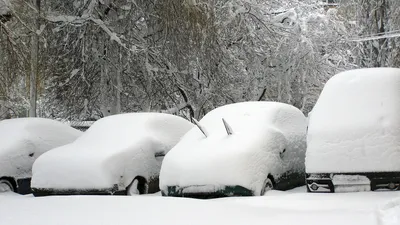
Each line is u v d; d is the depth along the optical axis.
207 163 8.56
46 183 9.90
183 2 19.83
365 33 27.69
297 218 5.89
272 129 9.20
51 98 22.77
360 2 27.86
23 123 12.13
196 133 9.70
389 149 7.82
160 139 10.45
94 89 21.23
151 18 20.77
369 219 5.65
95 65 21.00
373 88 8.60
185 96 22.66
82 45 20.48
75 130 13.02
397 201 6.62
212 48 21.11
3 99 20.97
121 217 6.16
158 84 21.69
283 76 23.44
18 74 19.94
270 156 8.86
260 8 23.14
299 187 9.76
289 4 23.92
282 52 23.38
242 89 23.39
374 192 7.75
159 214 6.26
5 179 11.41
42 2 20.86
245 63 23.44
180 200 7.15
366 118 8.16
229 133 9.08
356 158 7.93
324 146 8.19
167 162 9.07
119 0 20.84
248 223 5.67
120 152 9.64
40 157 10.27
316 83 23.58
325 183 8.09
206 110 23.25
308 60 22.98
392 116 8.09
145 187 9.94
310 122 8.64
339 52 24.27
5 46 19.42
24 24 18.83
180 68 21.44
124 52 20.62
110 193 9.30
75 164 9.68
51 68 21.20
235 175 8.30
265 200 7.46
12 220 6.30
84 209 6.79
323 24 23.53
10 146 11.52
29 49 19.94
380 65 27.53
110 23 20.73
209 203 6.90
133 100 22.00
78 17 20.14
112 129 10.53
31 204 7.50
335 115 8.43
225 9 22.11
